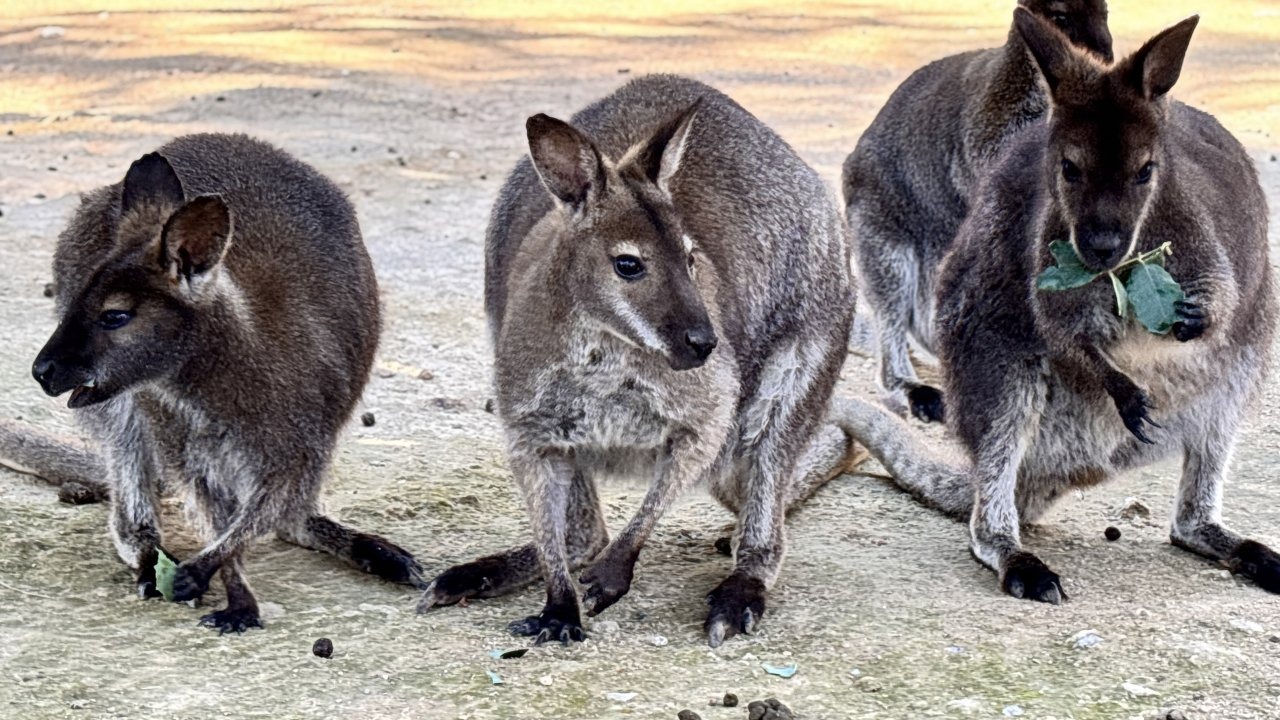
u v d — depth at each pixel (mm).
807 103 14055
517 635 5086
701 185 5469
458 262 9648
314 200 6035
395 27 18703
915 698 4633
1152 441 5453
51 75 15438
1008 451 5809
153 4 20672
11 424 6336
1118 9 18703
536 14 19891
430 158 12211
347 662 4852
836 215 5855
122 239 5355
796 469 6137
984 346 5859
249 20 19250
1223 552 5742
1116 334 5531
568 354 5047
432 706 4566
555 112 13883
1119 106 5406
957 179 8039
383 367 7848
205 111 13695
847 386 8273
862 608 5332
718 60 16328
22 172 11555
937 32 18000
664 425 5152
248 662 4836
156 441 5480
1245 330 5770
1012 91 7797
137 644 4945
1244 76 15000
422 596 5344
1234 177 5883
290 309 5562
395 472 6609
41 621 5094
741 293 5430
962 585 5578
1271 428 7145
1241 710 4551
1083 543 6020
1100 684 4715
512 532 6066
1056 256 5414
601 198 4988
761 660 4922
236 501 5551
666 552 5953
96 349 5145
